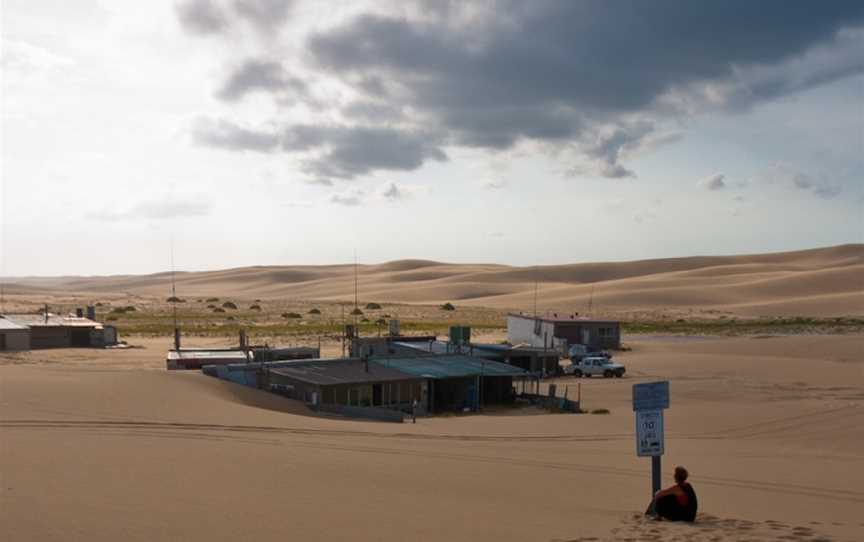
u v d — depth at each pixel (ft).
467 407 140.46
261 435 81.41
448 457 73.26
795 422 116.26
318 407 123.44
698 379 174.40
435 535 39.65
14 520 38.09
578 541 39.52
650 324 378.73
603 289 614.75
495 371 147.02
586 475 67.46
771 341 265.75
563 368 191.52
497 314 478.59
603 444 94.58
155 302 580.30
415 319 428.15
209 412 98.12
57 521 38.34
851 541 41.78
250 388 133.08
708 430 110.52
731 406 133.49
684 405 136.26
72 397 100.17
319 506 45.73
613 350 246.88
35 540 35.01
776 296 554.05
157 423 85.05
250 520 40.91
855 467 79.71
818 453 91.35
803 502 58.39
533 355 184.65
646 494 58.70
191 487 49.03
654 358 220.84
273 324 372.99
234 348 193.16
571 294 604.49
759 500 58.44
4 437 66.69
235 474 54.90
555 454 81.82
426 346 190.60
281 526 39.99
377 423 108.99
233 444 71.56
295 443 76.18
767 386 161.58
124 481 49.57
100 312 448.65
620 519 46.37
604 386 167.84
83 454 59.31
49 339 232.53
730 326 367.45
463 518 44.60
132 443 67.56
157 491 47.06
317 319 414.00
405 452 74.95
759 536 41.86
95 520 38.96
